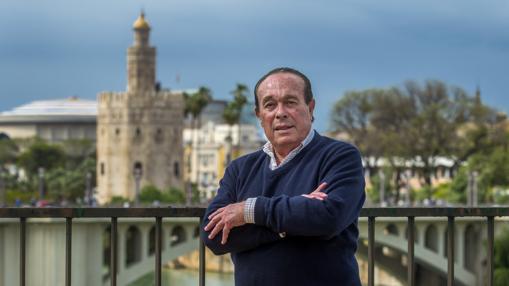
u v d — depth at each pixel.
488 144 150.88
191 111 193.12
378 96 154.88
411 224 10.67
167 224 60.50
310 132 9.79
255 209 9.31
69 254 10.13
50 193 187.88
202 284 10.36
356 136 156.25
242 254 9.61
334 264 9.37
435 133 150.12
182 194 181.62
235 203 9.52
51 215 10.07
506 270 64.06
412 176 155.62
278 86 9.68
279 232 9.29
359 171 9.50
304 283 9.34
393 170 154.50
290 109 9.65
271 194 9.68
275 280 9.37
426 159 151.38
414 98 154.12
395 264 76.44
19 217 10.05
